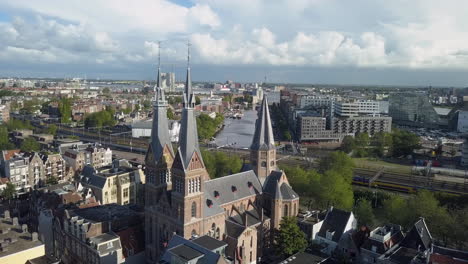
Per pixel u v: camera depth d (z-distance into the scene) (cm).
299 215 12631
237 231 10125
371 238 10269
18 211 14962
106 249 9744
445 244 11938
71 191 14038
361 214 13150
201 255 7838
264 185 12194
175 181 9512
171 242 8844
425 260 9025
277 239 10794
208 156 19038
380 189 19000
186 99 9350
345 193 14525
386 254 9788
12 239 8925
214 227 10225
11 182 16650
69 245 10925
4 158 18425
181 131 9388
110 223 10519
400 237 10688
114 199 15350
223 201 10731
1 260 8175
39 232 12425
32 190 16112
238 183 11500
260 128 12238
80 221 10406
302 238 10650
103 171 16125
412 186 18688
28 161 17550
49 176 18338
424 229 10756
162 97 10362
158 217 10200
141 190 16275
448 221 11806
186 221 9388
